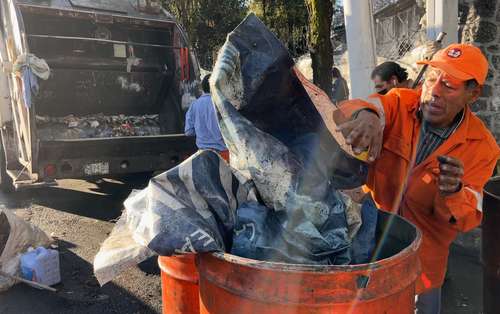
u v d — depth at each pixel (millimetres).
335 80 7707
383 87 4020
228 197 1618
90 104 6527
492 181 3006
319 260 1504
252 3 15797
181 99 6551
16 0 5570
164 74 6703
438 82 1946
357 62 4273
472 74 1881
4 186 6543
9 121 6199
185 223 1457
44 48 6078
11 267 3793
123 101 6719
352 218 1622
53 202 6242
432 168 2062
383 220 1734
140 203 1725
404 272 1322
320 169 1695
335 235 1529
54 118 6285
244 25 1681
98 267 1659
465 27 5984
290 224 1511
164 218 1473
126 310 3486
